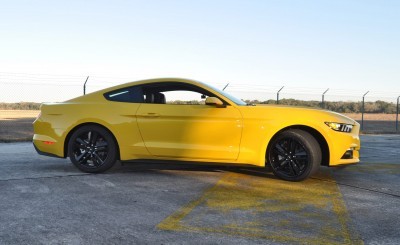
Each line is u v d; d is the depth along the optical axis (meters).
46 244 2.77
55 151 5.57
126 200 4.03
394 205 4.02
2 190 4.39
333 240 2.95
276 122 5.01
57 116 5.57
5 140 10.89
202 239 2.92
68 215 3.47
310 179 5.35
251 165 5.10
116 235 2.97
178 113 5.19
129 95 5.48
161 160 5.29
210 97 5.11
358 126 5.38
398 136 16.47
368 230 3.20
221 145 5.11
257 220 3.42
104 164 5.43
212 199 4.13
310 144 4.96
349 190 4.71
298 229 3.20
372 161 7.50
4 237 2.89
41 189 4.47
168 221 3.34
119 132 5.35
